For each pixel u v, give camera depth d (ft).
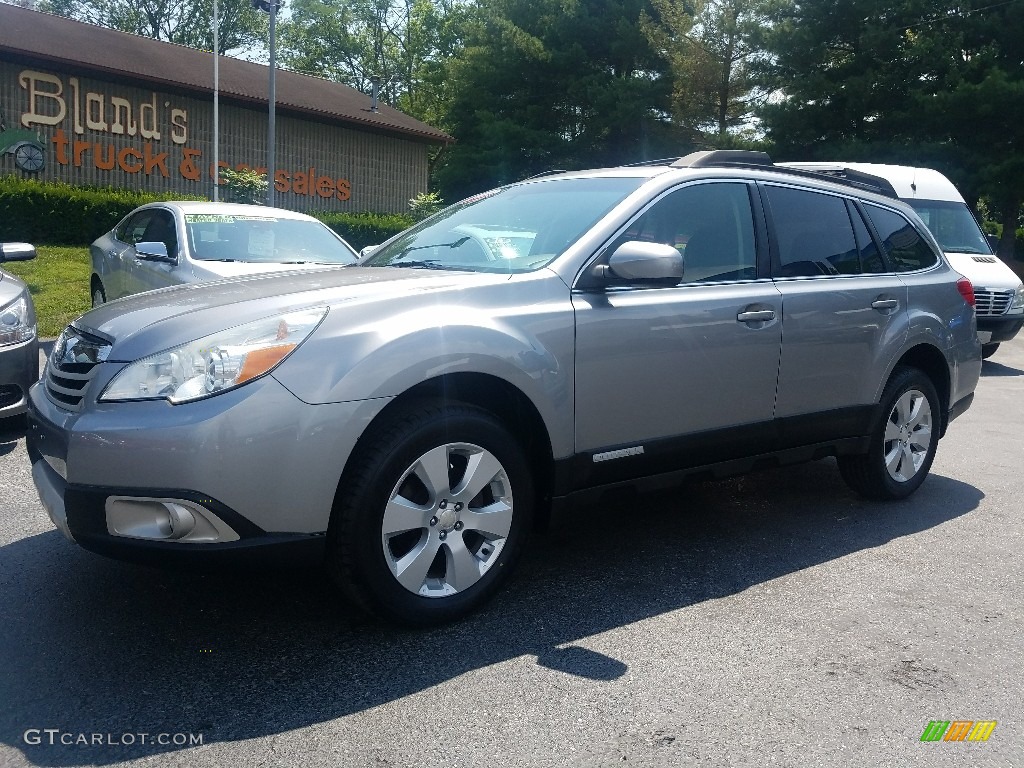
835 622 11.59
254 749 8.43
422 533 10.89
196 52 87.97
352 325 10.39
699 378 13.16
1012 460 21.03
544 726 8.93
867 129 95.66
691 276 13.44
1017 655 10.76
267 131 82.48
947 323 17.38
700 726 9.00
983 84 82.28
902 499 17.24
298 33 165.58
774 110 97.55
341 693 9.49
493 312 11.37
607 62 121.29
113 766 8.11
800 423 14.70
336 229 73.20
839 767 8.36
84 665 9.97
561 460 11.91
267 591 12.12
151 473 9.45
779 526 15.57
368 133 90.27
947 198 42.19
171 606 11.57
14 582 12.17
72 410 10.32
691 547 14.40
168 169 76.02
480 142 122.93
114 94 72.33
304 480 9.83
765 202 14.74
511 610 11.73
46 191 57.11
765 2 98.22
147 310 10.93
